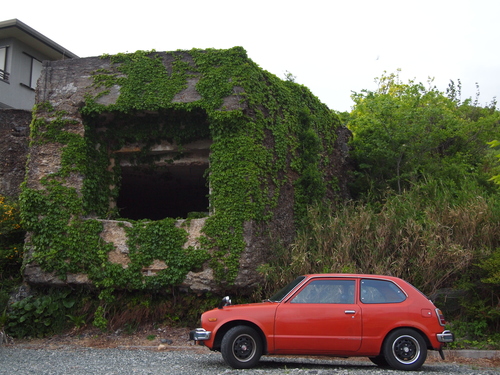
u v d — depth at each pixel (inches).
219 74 502.9
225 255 477.1
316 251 511.5
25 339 482.9
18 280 535.8
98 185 533.0
